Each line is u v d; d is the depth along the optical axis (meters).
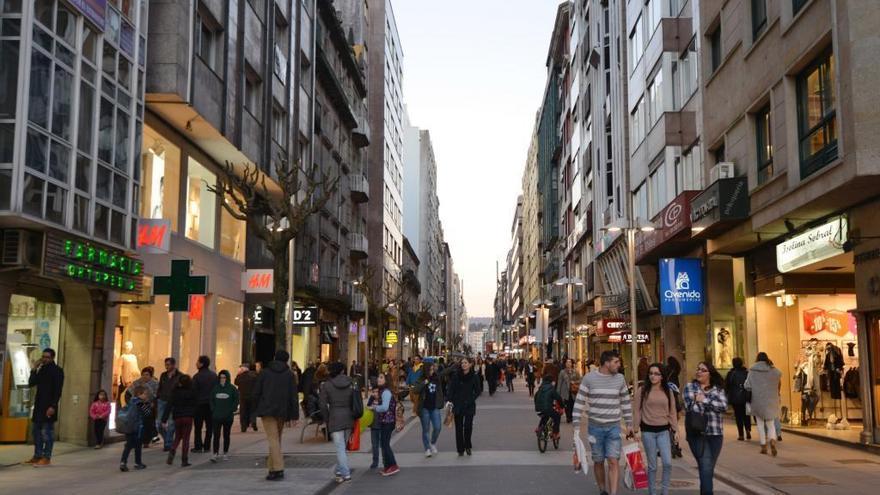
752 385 14.99
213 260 25.88
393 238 72.94
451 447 17.30
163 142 21.70
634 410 9.94
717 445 9.76
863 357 15.37
